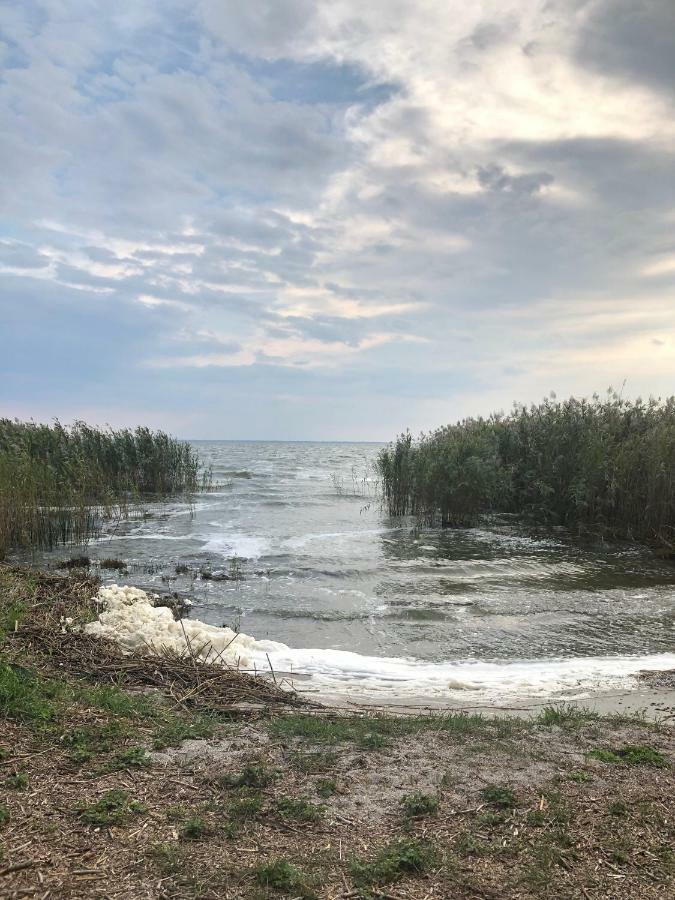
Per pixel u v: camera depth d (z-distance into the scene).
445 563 15.16
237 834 3.82
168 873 3.40
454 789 4.46
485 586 13.02
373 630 10.16
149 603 10.25
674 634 10.08
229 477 42.22
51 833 3.71
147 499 27.09
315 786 4.47
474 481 20.25
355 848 3.72
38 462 20.00
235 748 5.12
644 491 18.14
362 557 15.80
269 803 4.21
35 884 3.23
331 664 8.38
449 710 6.57
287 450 114.62
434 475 20.91
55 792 4.20
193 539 18.25
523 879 3.46
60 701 5.79
